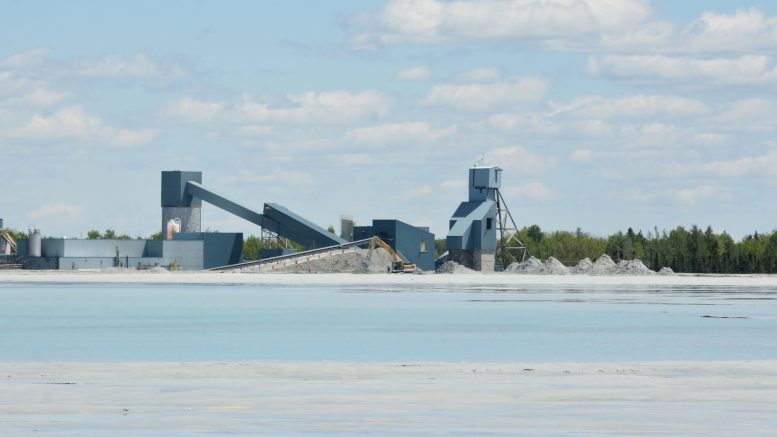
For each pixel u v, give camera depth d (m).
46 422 106.69
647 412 114.38
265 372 150.25
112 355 188.12
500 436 100.12
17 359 180.75
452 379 143.50
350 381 140.88
